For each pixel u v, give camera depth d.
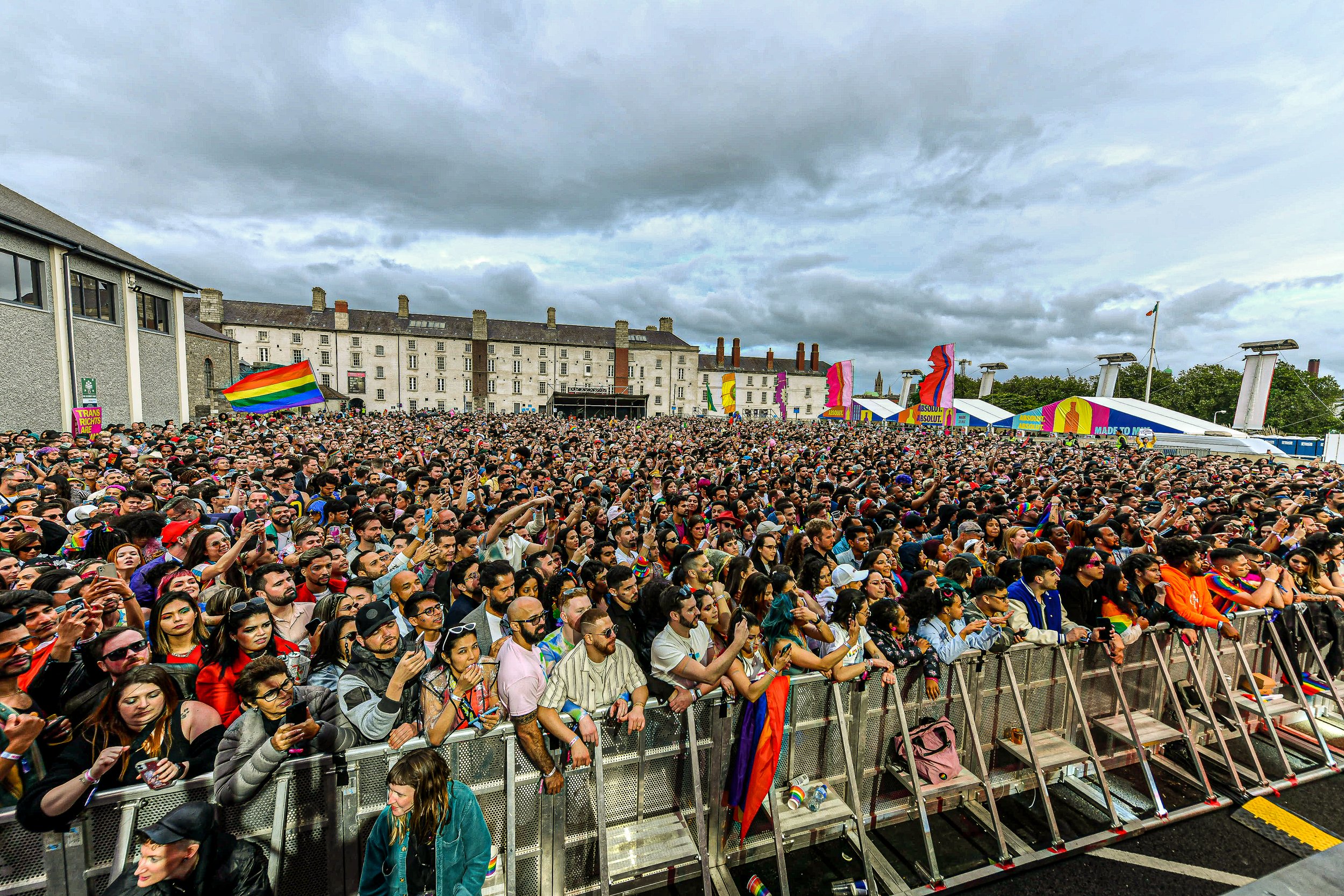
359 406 69.81
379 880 2.55
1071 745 4.38
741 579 4.93
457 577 4.57
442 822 2.55
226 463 11.50
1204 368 60.91
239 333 65.62
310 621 3.92
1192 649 4.77
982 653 4.26
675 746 3.56
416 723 3.02
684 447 22.47
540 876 3.19
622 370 83.81
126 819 2.41
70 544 6.03
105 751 2.36
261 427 24.66
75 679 2.98
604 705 3.30
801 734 3.82
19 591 3.04
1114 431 31.66
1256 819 4.22
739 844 3.73
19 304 18.17
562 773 3.14
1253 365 27.14
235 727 2.60
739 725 3.64
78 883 2.39
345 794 2.79
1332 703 5.63
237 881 2.37
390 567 5.28
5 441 13.61
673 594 3.38
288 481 8.84
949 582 4.57
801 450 23.53
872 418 55.19
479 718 3.02
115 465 11.12
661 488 11.24
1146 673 4.97
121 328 23.09
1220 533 7.41
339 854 2.80
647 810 3.53
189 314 64.19
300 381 22.69
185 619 3.28
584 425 40.22
